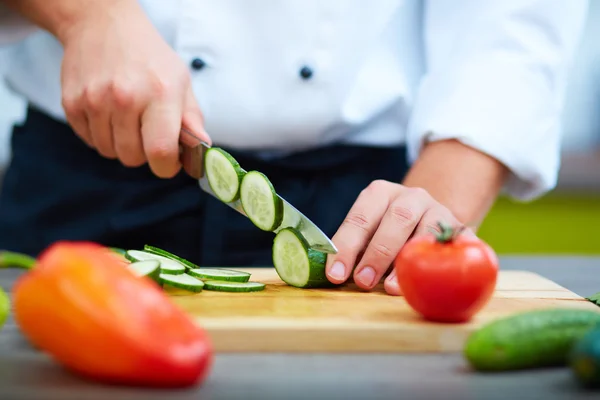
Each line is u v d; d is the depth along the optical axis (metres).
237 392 0.69
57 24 1.00
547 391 0.69
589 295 0.96
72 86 0.97
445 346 0.78
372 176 1.11
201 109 1.06
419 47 1.12
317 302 0.85
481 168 1.00
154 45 0.96
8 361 0.73
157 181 1.09
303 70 1.04
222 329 0.77
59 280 0.67
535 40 1.04
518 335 0.71
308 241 0.90
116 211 1.10
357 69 1.05
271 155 1.09
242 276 0.92
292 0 1.03
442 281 0.77
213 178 0.96
